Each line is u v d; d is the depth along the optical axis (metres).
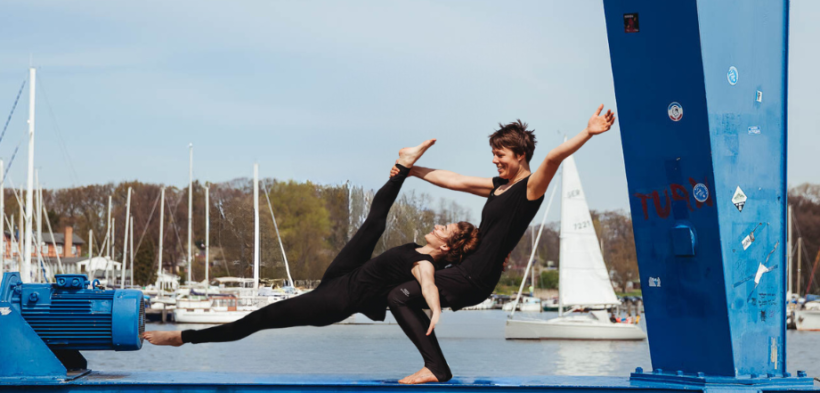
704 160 5.06
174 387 5.11
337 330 39.81
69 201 92.81
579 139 4.83
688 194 5.17
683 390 5.02
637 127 5.32
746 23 5.16
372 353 28.44
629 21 5.24
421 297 5.24
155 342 5.47
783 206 5.32
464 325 53.22
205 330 5.47
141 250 75.00
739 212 5.14
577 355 30.34
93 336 5.36
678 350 5.35
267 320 5.41
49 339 5.34
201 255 68.12
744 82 5.16
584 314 41.62
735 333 5.12
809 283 74.88
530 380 5.32
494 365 26.61
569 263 40.53
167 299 53.09
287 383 5.07
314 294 5.43
